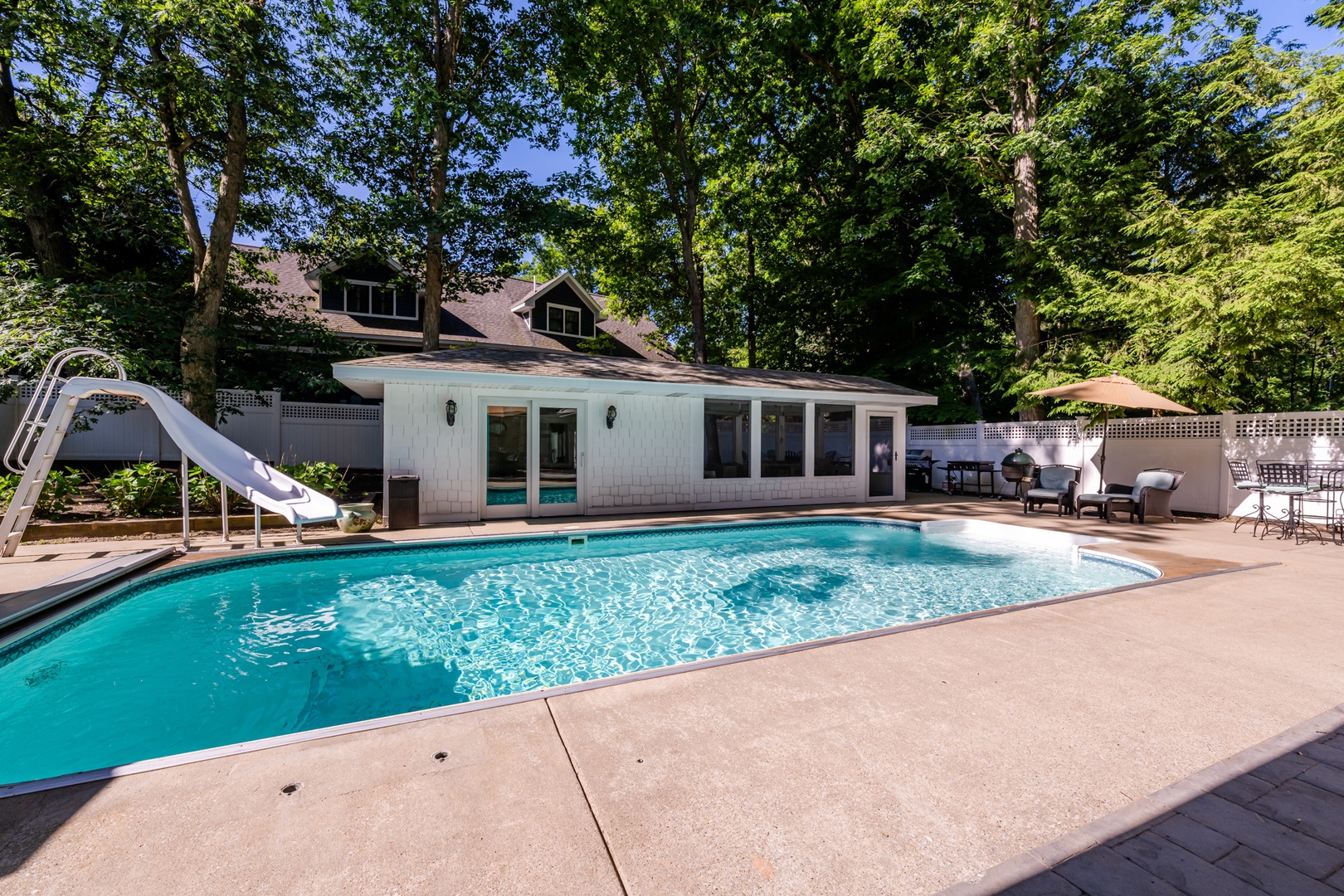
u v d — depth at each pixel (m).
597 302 23.73
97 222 11.68
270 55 10.48
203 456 6.57
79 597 4.74
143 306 10.66
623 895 1.52
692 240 18.92
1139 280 10.79
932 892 1.54
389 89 13.88
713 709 2.68
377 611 5.36
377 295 19.23
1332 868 1.63
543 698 2.80
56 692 3.66
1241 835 1.78
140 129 12.09
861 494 12.87
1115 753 2.29
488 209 14.58
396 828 1.79
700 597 5.96
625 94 17.28
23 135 10.55
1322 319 8.84
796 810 1.90
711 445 11.34
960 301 17.53
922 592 6.20
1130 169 12.72
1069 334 14.51
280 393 14.86
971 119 14.02
